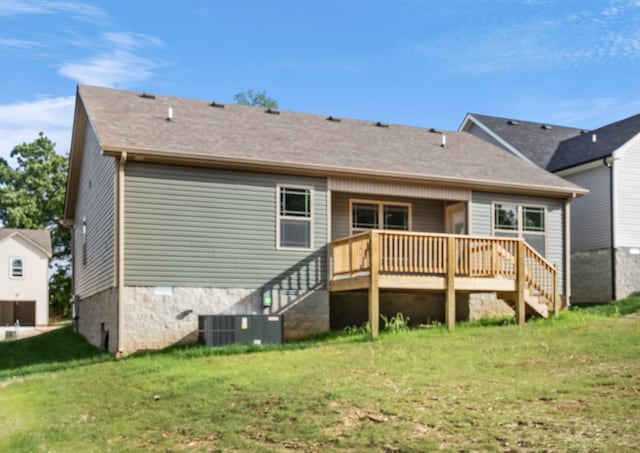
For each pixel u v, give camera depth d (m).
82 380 11.78
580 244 23.00
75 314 22.22
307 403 8.34
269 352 13.34
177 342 14.81
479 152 21.41
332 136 19.31
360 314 17.72
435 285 15.32
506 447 6.11
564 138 27.83
